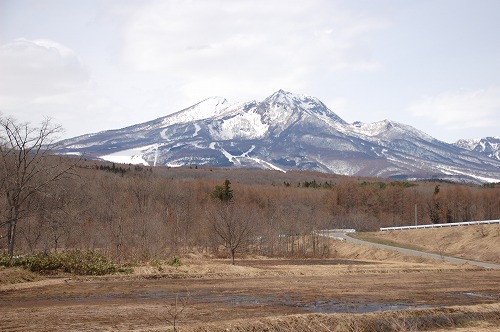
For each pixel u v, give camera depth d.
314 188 171.50
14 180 47.91
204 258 70.69
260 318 22.66
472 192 142.38
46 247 52.69
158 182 103.25
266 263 64.25
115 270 41.84
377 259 74.44
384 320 24.08
